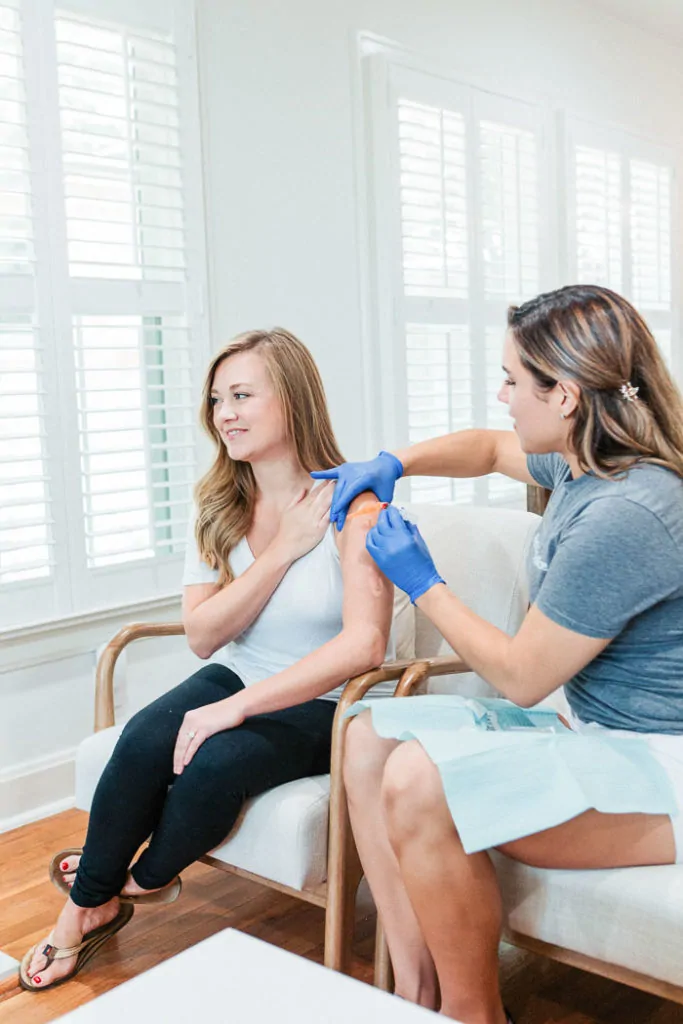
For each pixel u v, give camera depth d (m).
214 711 1.85
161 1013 1.14
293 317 3.59
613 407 1.54
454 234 4.23
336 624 2.01
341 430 3.80
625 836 1.51
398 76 3.90
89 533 2.98
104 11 2.96
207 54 3.25
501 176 4.46
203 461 3.30
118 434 3.11
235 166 3.36
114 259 3.07
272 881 1.87
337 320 3.76
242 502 2.12
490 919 1.55
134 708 3.12
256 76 3.41
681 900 1.44
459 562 2.20
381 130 3.85
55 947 1.98
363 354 3.88
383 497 1.98
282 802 1.82
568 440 1.59
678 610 1.55
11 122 2.73
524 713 1.76
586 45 4.97
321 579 2.00
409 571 1.73
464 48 4.24
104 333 3.06
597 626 1.50
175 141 3.18
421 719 1.67
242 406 2.01
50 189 2.86
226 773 1.81
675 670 1.57
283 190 3.52
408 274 4.03
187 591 2.15
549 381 1.55
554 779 1.51
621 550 1.47
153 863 1.87
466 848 1.47
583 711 1.67
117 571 3.07
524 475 2.06
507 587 2.14
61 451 2.92
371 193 3.87
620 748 1.55
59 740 2.94
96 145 3.00
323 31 3.64
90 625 2.98
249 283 3.42
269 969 1.23
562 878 1.55
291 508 2.01
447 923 1.55
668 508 1.49
